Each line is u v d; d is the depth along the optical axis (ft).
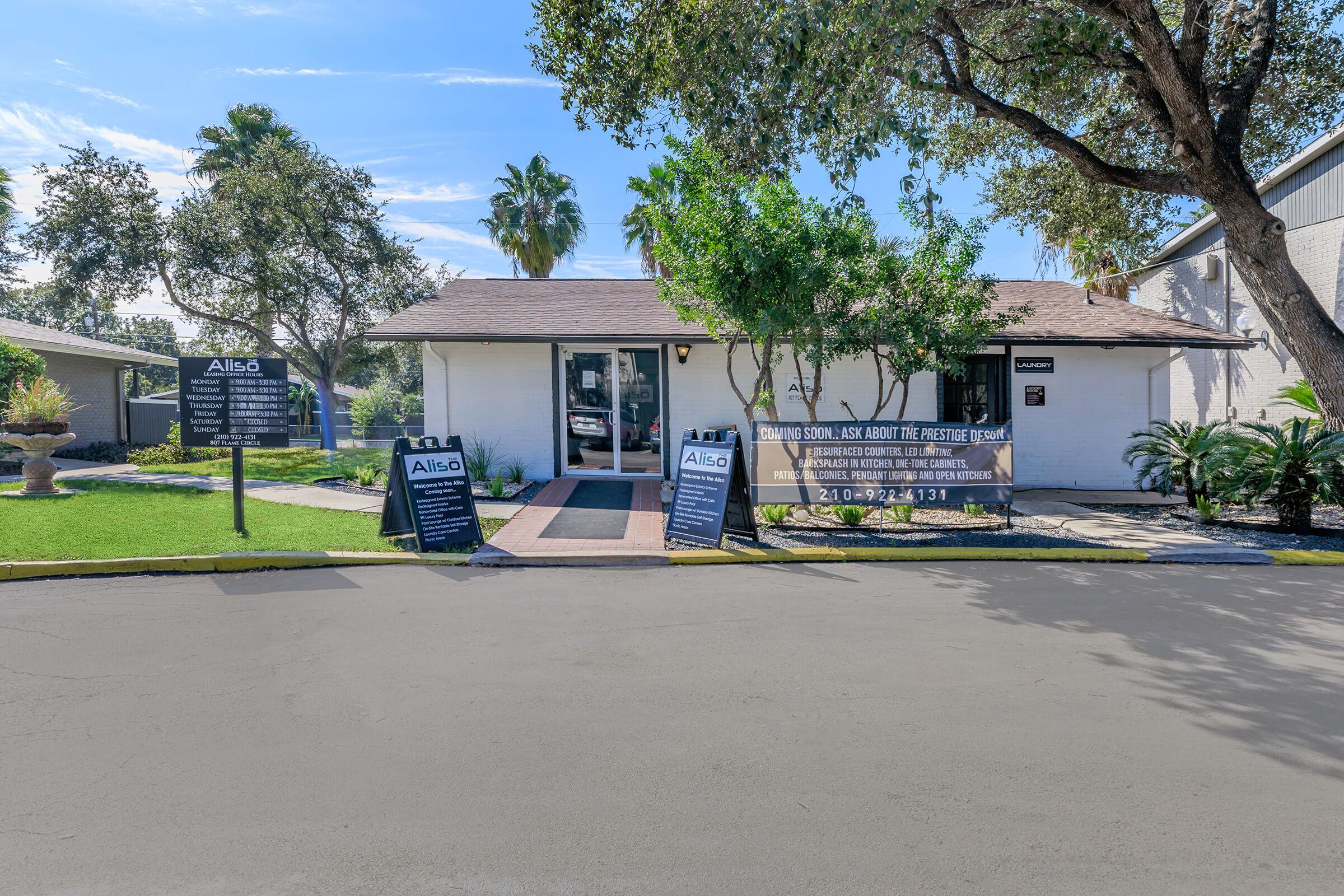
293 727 12.72
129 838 9.48
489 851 9.25
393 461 27.68
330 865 8.95
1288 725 12.97
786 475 31.14
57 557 23.86
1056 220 53.26
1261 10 35.68
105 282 62.08
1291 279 34.24
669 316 44.75
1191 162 33.99
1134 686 14.69
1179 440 35.37
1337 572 24.64
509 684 14.74
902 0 25.63
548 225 97.86
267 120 82.17
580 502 36.65
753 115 32.22
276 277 64.54
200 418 27.61
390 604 20.45
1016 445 44.24
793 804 10.38
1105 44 35.24
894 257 30.83
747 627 18.56
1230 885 8.65
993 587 22.62
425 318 44.04
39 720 12.96
